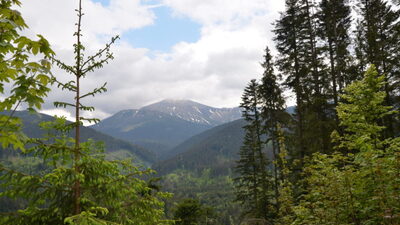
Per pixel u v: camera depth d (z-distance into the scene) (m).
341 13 18.55
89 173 4.95
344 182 5.88
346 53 17.33
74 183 4.95
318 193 6.49
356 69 16.30
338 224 5.82
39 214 4.39
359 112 7.85
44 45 3.04
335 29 17.64
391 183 5.04
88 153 5.16
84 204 4.89
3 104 2.78
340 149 11.47
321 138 15.10
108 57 5.28
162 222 5.26
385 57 15.08
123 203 5.04
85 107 5.11
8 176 3.99
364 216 5.55
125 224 4.79
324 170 6.61
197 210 21.62
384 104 14.23
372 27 17.03
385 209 4.82
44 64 2.85
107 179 4.98
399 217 4.55
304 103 17.45
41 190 4.51
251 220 14.61
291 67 19.88
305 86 18.00
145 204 4.98
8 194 4.15
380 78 7.68
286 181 11.98
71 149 4.79
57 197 4.70
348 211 5.79
